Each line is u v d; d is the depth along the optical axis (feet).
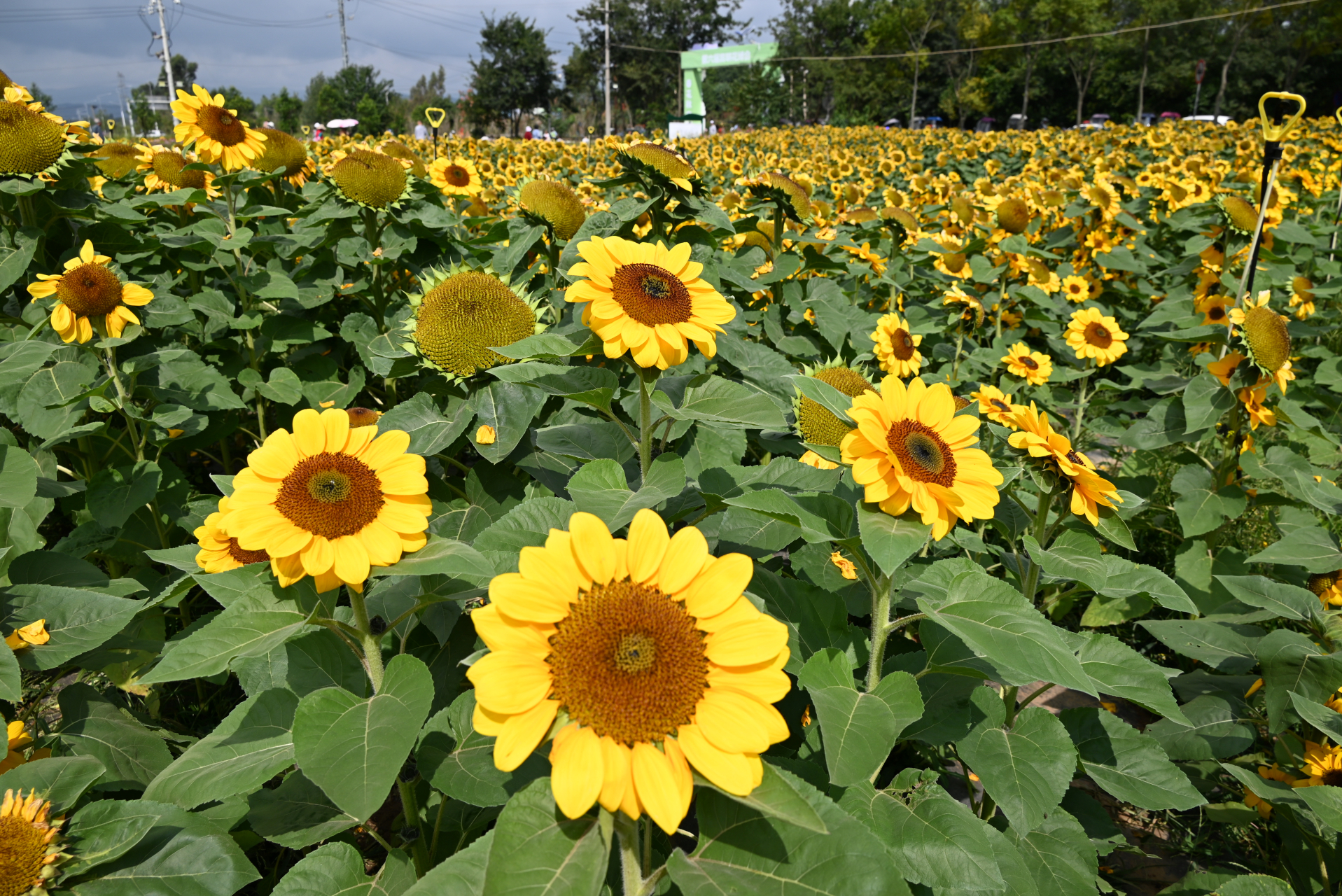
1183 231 32.27
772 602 8.45
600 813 4.83
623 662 4.61
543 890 4.65
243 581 6.95
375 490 6.19
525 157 52.16
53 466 12.61
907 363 17.01
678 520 9.76
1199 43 227.81
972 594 6.71
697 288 8.14
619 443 10.34
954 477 6.63
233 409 14.12
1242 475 15.70
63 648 8.30
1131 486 15.94
